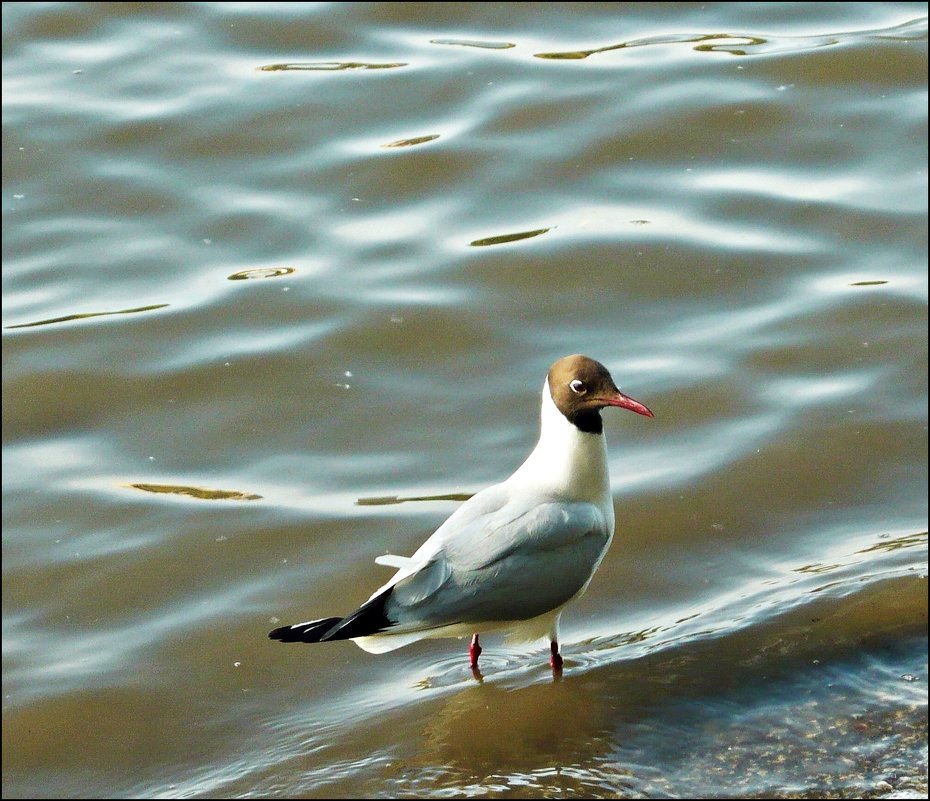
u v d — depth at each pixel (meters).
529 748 10.27
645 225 17.55
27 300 16.67
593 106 19.81
